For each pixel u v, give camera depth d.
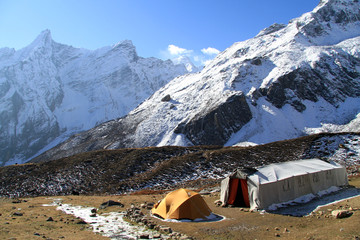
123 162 59.44
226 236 15.16
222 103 135.50
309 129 120.56
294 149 51.94
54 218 18.36
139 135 147.50
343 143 49.69
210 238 14.87
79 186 49.03
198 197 20.08
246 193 23.48
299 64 156.88
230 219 18.97
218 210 22.09
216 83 169.75
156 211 20.48
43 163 63.88
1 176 57.34
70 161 62.78
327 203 21.50
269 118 130.12
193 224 17.70
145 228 16.67
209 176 47.59
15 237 13.16
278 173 24.38
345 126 115.12
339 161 43.19
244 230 16.20
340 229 14.35
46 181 52.38
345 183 28.72
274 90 145.25
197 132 130.25
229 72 174.62
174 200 19.97
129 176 52.47
